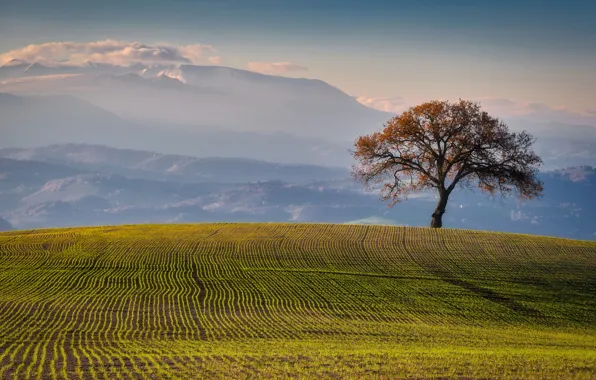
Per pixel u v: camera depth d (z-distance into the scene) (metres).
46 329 52.84
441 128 99.25
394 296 71.38
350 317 61.91
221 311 63.03
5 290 70.38
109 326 54.88
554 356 42.88
